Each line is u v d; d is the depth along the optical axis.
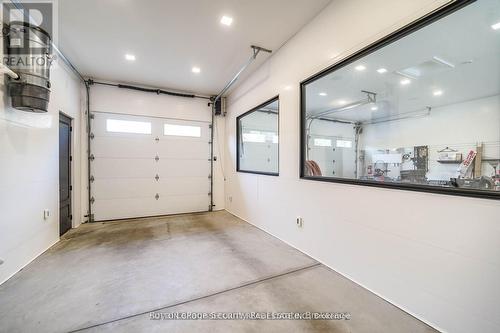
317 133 4.07
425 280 1.58
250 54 3.49
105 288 2.03
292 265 2.51
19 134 2.38
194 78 4.43
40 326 1.54
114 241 3.30
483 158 2.42
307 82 2.80
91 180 4.43
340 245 2.31
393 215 1.80
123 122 4.68
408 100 3.73
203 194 5.46
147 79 4.47
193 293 1.96
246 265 2.51
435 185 1.56
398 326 1.55
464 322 1.38
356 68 2.96
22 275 2.26
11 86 2.18
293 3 2.39
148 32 2.88
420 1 1.61
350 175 2.83
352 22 2.15
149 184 4.93
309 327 1.54
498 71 2.56
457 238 1.42
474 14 1.75
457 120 2.96
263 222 3.84
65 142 3.68
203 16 2.58
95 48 3.26
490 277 1.28
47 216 2.95
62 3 2.31
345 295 1.93
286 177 3.20
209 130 5.50
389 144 4.11
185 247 3.06
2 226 2.12
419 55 2.62
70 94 3.75
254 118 4.37
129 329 1.52
